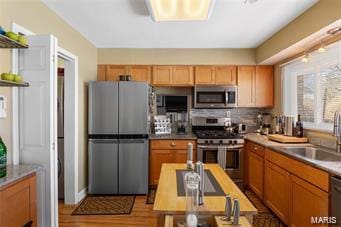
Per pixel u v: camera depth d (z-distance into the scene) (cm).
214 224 138
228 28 356
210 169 244
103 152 403
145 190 407
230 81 471
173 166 258
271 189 321
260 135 449
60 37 313
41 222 228
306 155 310
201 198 154
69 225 300
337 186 188
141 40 420
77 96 366
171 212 144
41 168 218
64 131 361
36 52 230
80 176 384
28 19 248
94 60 452
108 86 403
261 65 470
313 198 223
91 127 402
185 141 434
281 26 347
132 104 405
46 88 231
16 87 230
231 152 434
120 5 280
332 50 309
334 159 268
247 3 270
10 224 174
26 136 232
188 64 471
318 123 340
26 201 194
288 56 394
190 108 496
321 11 261
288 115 420
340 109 298
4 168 204
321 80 336
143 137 407
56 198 238
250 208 148
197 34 385
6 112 222
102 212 339
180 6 248
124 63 470
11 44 209
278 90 450
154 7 250
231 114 495
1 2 214
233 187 189
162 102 494
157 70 469
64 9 290
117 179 405
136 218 321
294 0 264
